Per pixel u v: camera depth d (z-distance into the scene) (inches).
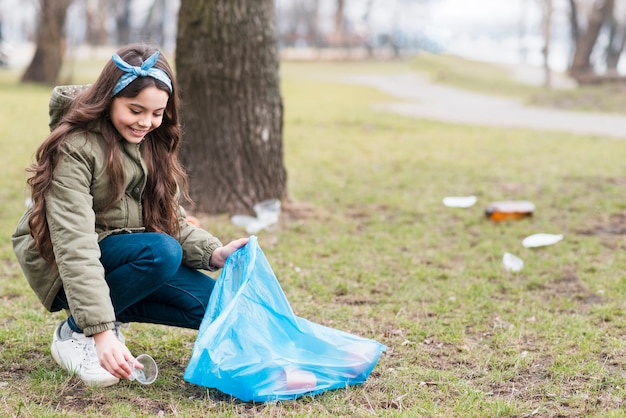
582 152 408.5
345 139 457.4
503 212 257.3
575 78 938.7
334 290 183.9
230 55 238.8
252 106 244.8
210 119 242.8
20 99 633.6
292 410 117.3
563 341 149.5
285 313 125.3
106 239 120.9
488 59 1761.8
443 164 367.2
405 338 152.6
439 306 172.6
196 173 245.8
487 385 130.5
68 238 112.4
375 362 129.3
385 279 193.0
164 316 127.5
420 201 284.8
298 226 240.5
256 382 118.1
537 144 442.3
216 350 115.6
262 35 241.8
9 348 140.0
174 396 122.4
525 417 117.9
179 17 241.0
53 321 155.9
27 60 1427.2
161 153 124.5
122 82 113.0
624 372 134.8
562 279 195.3
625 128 560.4
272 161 251.6
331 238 231.1
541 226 249.6
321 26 2327.8
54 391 121.3
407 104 746.2
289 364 121.3
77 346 125.6
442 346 149.0
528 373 135.6
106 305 111.0
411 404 122.0
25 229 122.1
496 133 500.1
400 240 231.5
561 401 123.6
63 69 997.2
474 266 207.3
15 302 168.1
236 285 124.4
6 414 112.6
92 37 1572.3
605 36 1453.0
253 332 120.4
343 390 125.6
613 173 339.9
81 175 115.1
